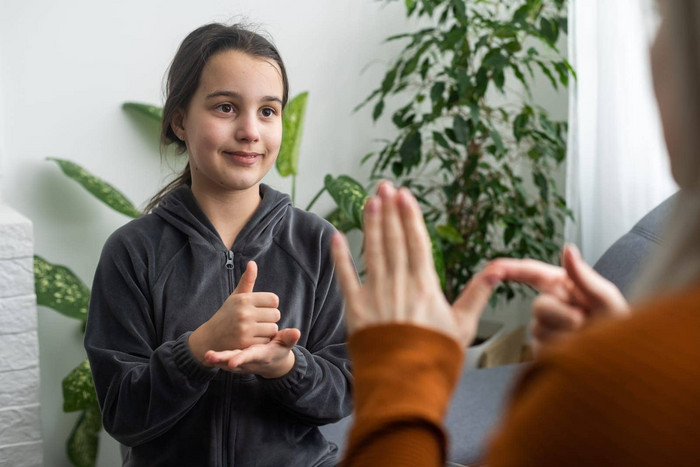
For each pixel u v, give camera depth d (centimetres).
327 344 123
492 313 282
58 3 196
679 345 33
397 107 255
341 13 238
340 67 240
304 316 122
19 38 192
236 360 97
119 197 193
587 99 224
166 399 106
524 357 253
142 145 211
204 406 115
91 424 200
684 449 32
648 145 214
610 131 219
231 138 117
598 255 228
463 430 160
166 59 212
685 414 32
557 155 237
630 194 219
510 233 230
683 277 40
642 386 33
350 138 246
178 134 125
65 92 200
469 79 214
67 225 204
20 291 168
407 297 52
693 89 38
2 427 170
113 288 117
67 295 192
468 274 244
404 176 260
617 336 35
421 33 226
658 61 40
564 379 35
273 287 121
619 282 164
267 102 119
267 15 225
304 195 240
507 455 38
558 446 35
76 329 210
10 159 195
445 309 52
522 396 39
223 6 218
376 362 49
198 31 124
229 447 114
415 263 53
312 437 122
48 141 199
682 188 41
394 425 45
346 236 250
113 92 206
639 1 42
